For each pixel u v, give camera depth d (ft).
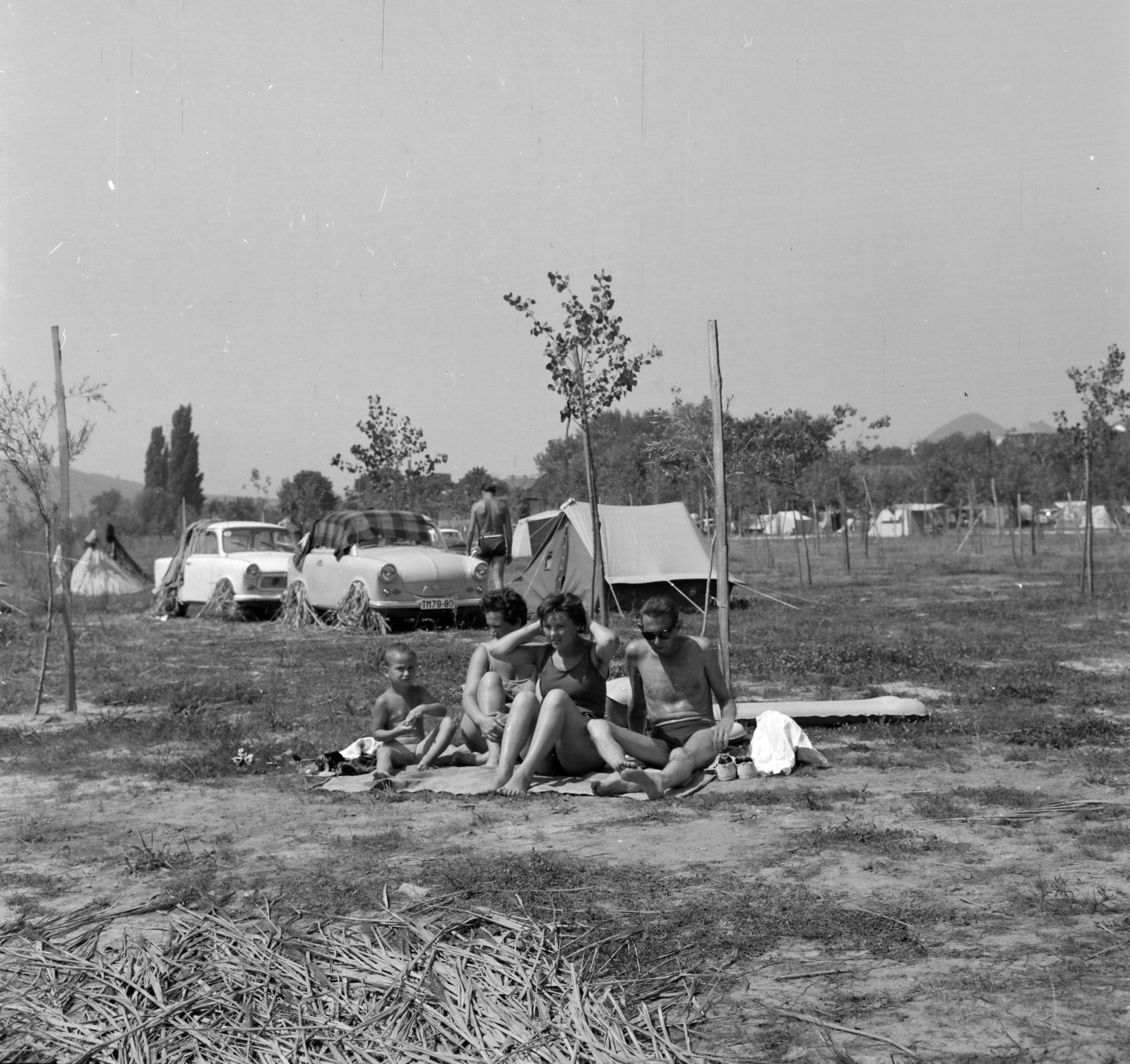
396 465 88.94
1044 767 24.21
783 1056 11.14
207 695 35.96
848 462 104.78
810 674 38.88
